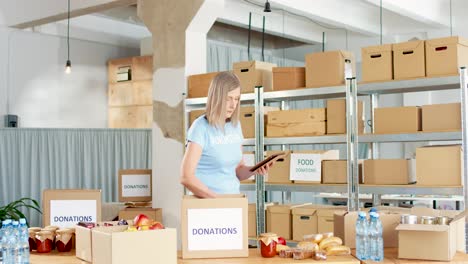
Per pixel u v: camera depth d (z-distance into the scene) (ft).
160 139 18.01
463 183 13.03
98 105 29.53
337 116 15.11
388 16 31.40
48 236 9.89
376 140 14.37
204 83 17.28
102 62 29.73
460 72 13.15
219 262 8.62
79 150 25.49
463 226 10.02
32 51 27.02
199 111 17.39
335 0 28.84
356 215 9.75
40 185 24.82
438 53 13.69
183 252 8.92
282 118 15.92
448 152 13.29
